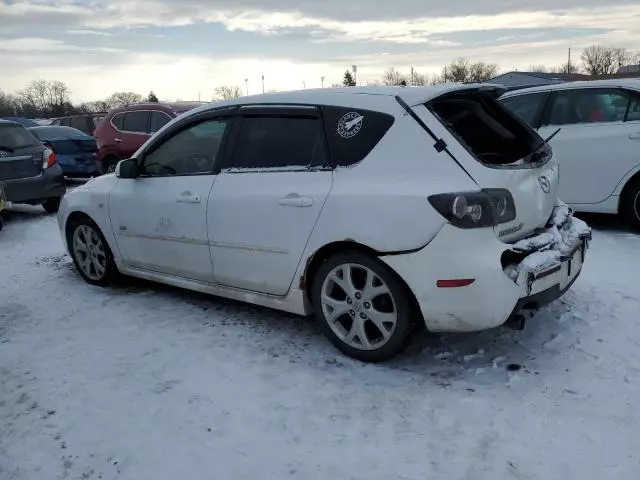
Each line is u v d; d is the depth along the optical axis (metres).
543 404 3.07
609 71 83.81
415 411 3.05
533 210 3.50
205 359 3.70
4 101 99.38
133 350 3.87
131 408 3.15
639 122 6.22
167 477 2.60
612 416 2.95
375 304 3.47
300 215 3.61
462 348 3.75
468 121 3.58
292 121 3.84
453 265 3.12
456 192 3.13
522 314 3.34
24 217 9.29
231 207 3.96
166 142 4.56
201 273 4.32
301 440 2.84
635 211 6.33
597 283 4.83
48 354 3.85
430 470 2.60
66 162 12.99
